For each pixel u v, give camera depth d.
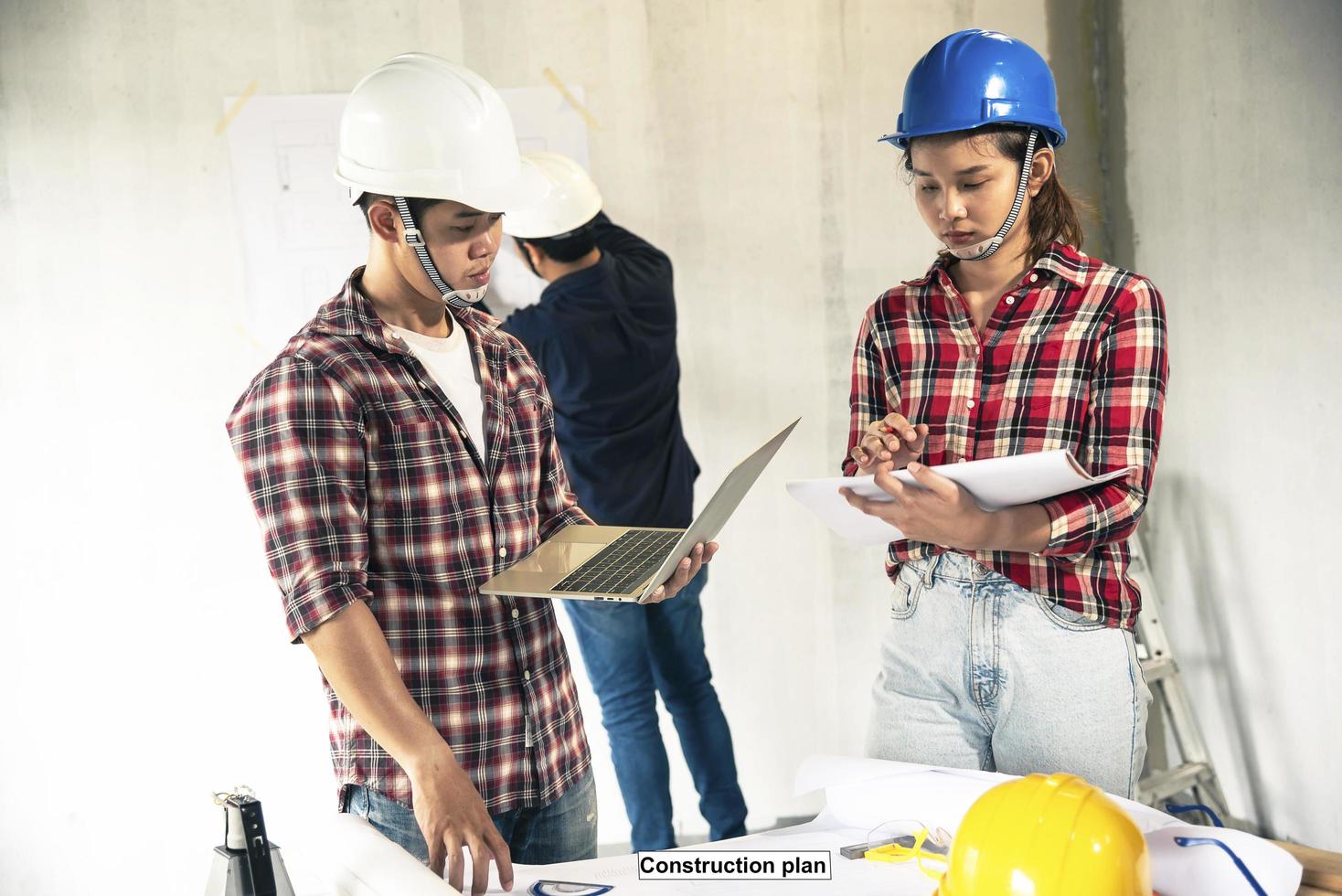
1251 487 2.62
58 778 2.71
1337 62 2.27
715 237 2.88
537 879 1.19
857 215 2.95
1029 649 1.41
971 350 1.49
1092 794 0.89
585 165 2.81
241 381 2.71
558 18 2.78
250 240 2.69
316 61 2.69
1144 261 2.97
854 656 3.03
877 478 1.29
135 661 2.72
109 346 2.67
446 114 1.37
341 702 1.42
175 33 2.64
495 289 2.74
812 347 2.96
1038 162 1.45
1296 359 2.45
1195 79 2.70
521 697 1.48
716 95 2.86
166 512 2.71
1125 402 1.38
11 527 2.66
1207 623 2.81
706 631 2.97
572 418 2.79
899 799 1.21
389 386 1.41
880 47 2.92
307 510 1.32
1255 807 2.70
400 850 1.10
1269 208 2.50
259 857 1.00
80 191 2.64
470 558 1.45
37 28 2.60
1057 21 3.01
